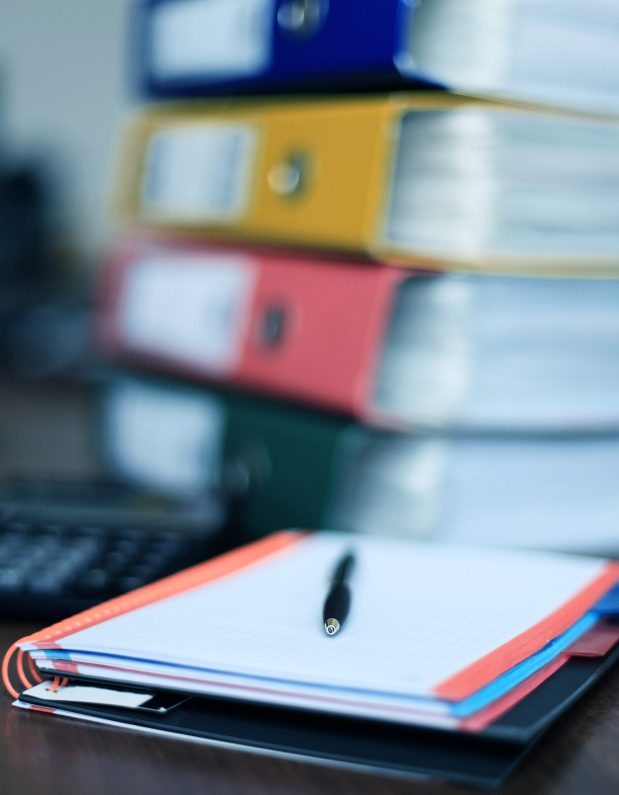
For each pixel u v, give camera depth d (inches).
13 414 58.5
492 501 29.6
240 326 34.1
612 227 29.5
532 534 30.3
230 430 33.8
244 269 34.4
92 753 16.6
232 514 29.5
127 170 39.6
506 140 27.6
